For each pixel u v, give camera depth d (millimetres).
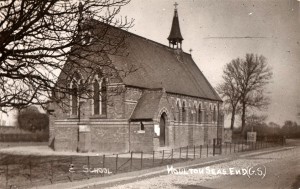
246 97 77625
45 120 86875
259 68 75812
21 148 50594
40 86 11625
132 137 40125
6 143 66625
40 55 11484
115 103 40625
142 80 44156
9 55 11148
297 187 18016
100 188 17797
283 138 63125
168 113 42250
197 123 56656
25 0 10438
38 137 74562
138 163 29266
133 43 50156
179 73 57812
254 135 66625
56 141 44719
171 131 42906
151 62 51125
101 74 14477
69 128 43844
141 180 20484
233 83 79125
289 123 66312
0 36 10578
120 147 40062
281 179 20875
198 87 60438
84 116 42000
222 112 65688
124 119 40062
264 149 48688
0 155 37156
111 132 40781
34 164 27906
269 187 18031
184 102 53125
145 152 39094
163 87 45375
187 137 53125
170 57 60219
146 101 41438
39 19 11086
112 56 41000
